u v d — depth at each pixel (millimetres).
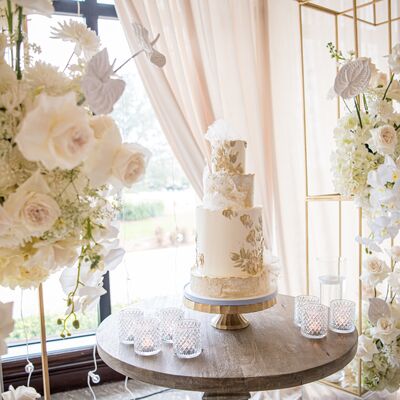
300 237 2230
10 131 501
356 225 2189
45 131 457
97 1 2004
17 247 539
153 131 1963
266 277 1320
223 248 1271
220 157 1318
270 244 2090
